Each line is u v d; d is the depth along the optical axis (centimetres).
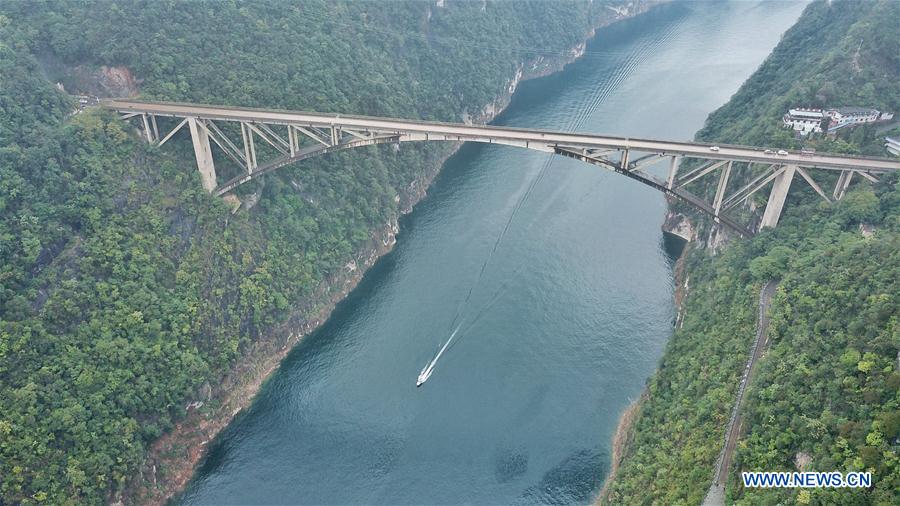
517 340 12406
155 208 11475
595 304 13250
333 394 11512
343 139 12862
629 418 10931
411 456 10544
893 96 13288
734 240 12412
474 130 12175
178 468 10275
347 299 13550
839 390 7438
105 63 12662
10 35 11881
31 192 10162
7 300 9362
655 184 11981
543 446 10612
